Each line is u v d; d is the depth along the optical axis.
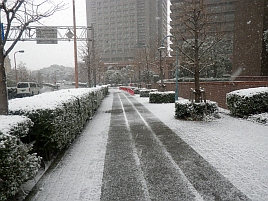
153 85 37.41
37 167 3.64
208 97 15.69
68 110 6.03
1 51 4.76
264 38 23.86
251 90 9.77
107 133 7.76
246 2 26.86
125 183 3.95
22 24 5.44
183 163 4.78
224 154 5.24
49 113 4.77
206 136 6.90
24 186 3.93
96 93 14.47
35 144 4.80
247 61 26.97
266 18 24.64
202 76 33.81
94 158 5.25
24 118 3.85
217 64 31.55
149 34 91.00
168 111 12.70
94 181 4.07
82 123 8.16
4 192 2.90
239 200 3.32
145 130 8.02
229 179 3.98
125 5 100.19
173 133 7.43
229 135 6.91
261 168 4.40
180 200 3.37
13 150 3.04
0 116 3.93
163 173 4.30
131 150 5.76
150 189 3.71
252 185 3.75
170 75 45.38
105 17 103.50
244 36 27.34
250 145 5.84
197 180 3.98
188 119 9.62
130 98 24.53
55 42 24.38
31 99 6.32
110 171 4.48
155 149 5.79
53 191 3.75
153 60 33.97
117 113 12.63
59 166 4.82
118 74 79.75
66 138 5.70
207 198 3.39
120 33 102.00
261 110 9.48
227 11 38.16
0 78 4.69
